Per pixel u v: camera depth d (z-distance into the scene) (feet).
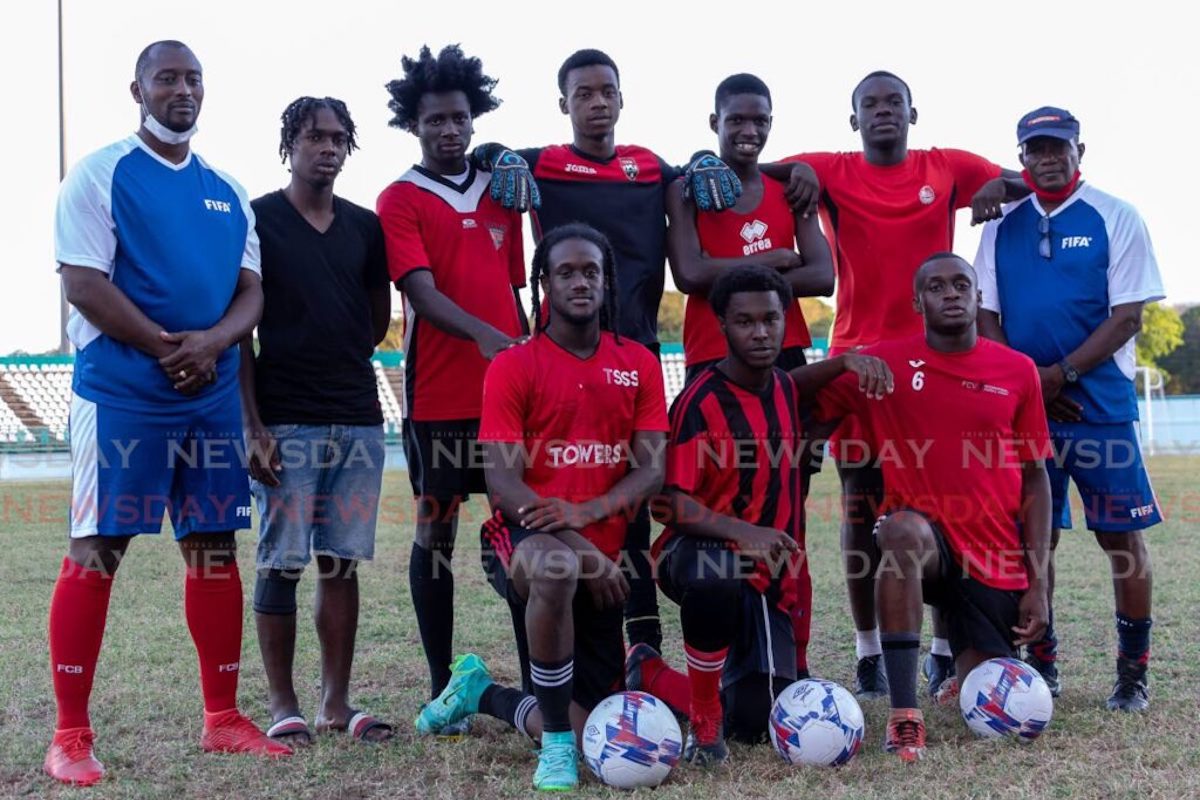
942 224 17.11
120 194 13.12
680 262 16.38
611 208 16.30
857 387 14.98
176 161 13.70
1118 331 15.56
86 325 13.24
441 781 12.46
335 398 14.66
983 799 11.23
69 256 12.86
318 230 14.83
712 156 16.44
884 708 15.44
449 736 14.26
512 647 19.15
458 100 15.78
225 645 13.82
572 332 13.48
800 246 16.97
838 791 11.59
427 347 15.69
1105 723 14.02
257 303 14.05
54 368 85.35
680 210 16.63
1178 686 15.80
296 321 14.53
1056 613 20.72
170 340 13.08
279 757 13.42
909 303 16.93
